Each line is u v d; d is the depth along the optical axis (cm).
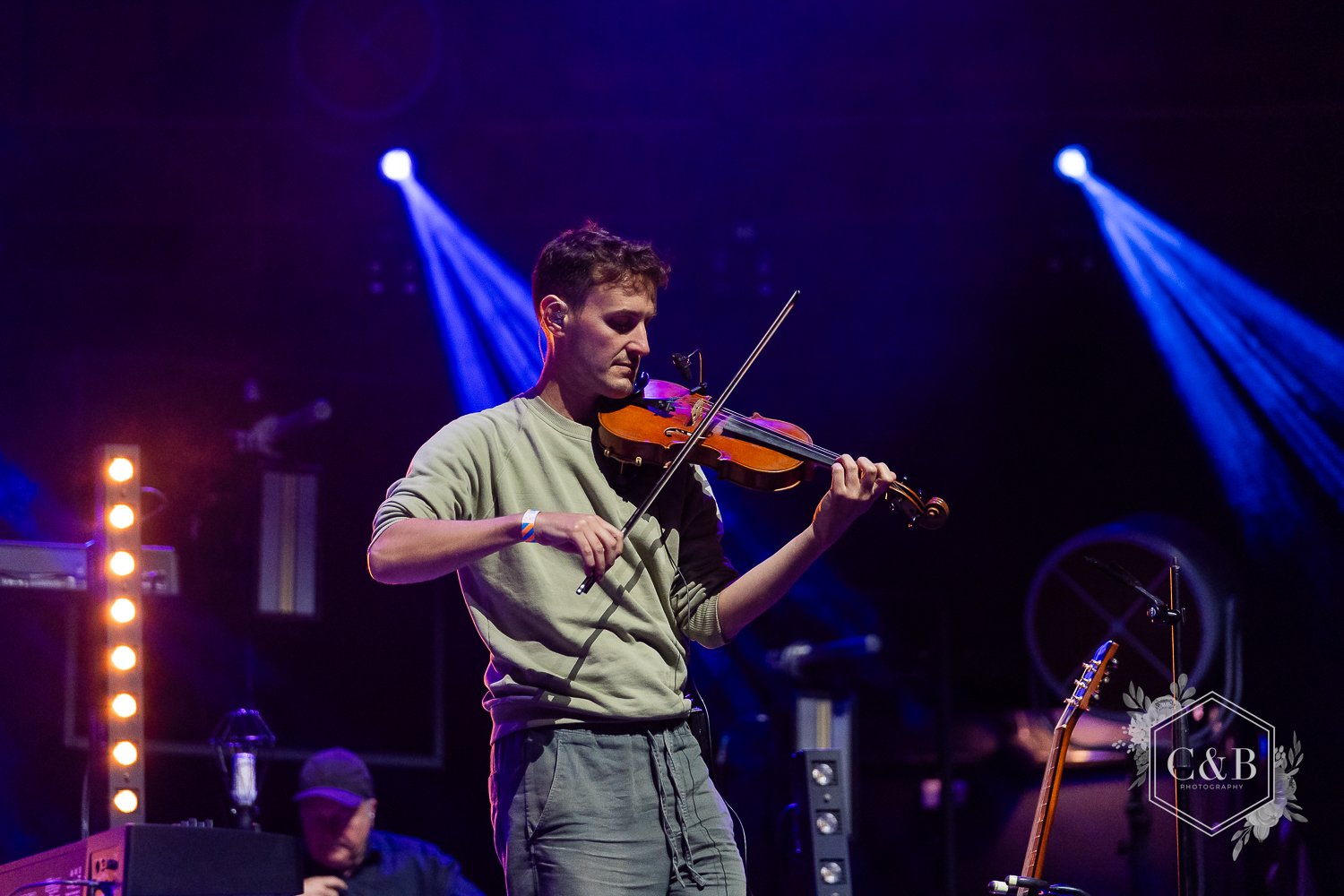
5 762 826
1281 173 948
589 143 962
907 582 1009
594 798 339
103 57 923
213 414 876
